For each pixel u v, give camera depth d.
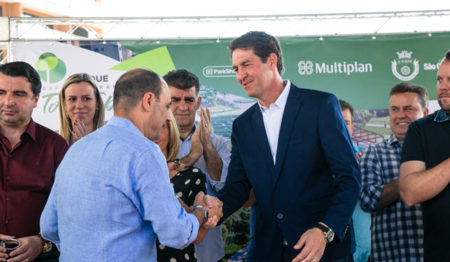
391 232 2.98
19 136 2.55
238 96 4.58
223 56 4.60
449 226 2.11
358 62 4.62
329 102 2.19
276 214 2.20
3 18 4.49
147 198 1.58
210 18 4.63
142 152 1.61
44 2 12.77
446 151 2.16
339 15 4.63
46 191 2.53
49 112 4.50
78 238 1.60
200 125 3.03
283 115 2.24
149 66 4.59
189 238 1.68
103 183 1.58
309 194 2.17
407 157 2.27
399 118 3.17
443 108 2.15
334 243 2.13
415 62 4.61
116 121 1.71
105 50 4.58
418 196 2.12
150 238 1.67
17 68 2.46
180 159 2.96
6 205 2.44
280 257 2.19
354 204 2.04
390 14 4.62
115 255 1.57
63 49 4.54
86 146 1.67
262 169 2.27
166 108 1.79
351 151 2.14
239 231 4.38
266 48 2.22
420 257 2.90
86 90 3.23
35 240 2.40
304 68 4.62
